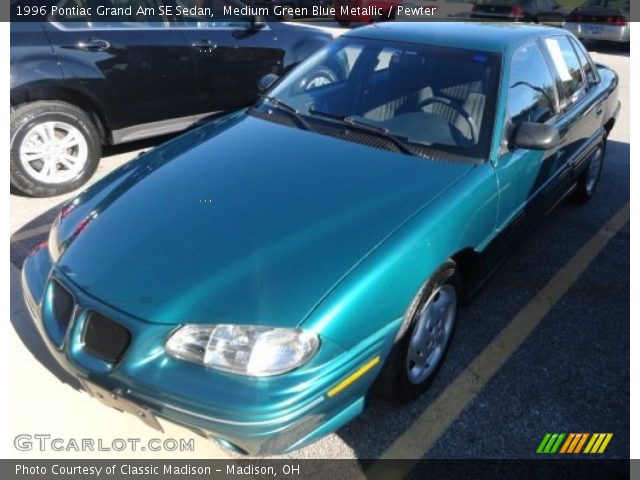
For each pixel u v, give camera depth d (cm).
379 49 322
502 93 282
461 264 268
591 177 459
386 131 282
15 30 414
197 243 212
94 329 198
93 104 459
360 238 213
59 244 235
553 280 358
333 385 190
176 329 187
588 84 411
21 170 420
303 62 351
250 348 181
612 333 309
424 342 245
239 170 258
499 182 267
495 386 267
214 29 517
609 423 249
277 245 209
